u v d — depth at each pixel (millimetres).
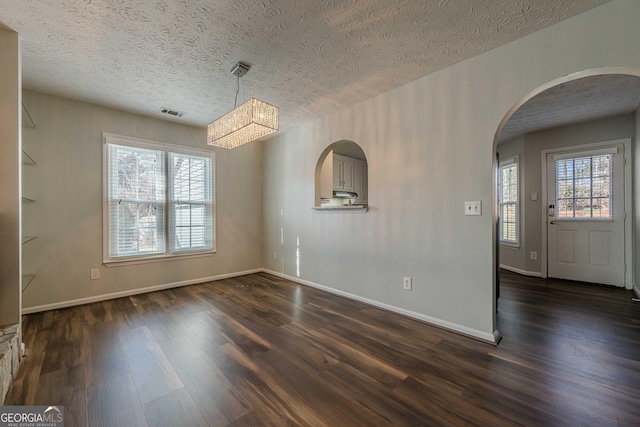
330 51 2166
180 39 2006
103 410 1437
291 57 2250
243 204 4625
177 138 3854
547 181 4324
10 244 1912
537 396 1527
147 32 1923
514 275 4488
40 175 2877
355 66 2389
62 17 1761
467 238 2309
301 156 4047
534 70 1953
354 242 3264
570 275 4121
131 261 3459
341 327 2477
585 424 1324
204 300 3258
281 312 2857
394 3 1657
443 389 1598
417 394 1557
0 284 1883
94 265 3199
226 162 4406
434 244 2518
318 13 1742
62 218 3002
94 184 3205
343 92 2896
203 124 3908
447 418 1373
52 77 2568
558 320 2598
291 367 1837
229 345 2145
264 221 4805
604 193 3838
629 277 3645
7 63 1897
